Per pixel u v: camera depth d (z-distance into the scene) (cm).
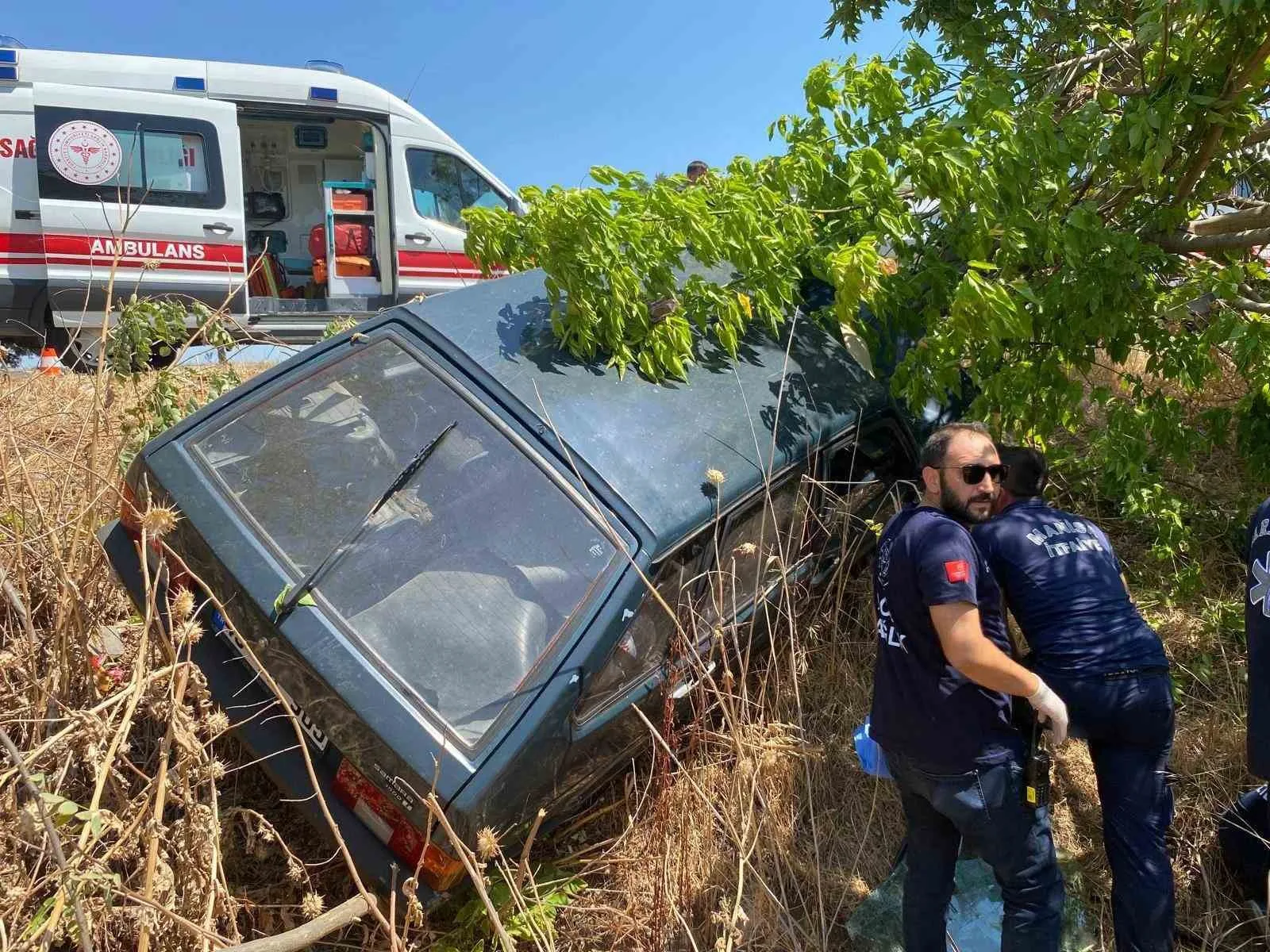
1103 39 459
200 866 223
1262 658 253
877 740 252
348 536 263
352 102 802
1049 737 240
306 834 290
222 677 261
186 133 736
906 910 260
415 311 321
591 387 313
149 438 368
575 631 249
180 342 438
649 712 279
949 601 226
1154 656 262
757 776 295
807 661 355
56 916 184
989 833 236
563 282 317
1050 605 267
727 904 272
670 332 322
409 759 228
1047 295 370
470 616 253
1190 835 313
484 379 300
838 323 389
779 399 325
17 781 218
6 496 328
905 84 407
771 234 344
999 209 358
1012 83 455
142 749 287
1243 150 440
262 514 267
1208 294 385
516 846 263
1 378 441
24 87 684
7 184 682
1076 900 296
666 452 300
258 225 876
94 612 303
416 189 844
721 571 292
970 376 422
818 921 288
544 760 240
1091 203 373
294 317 800
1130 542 452
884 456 390
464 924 261
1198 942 287
